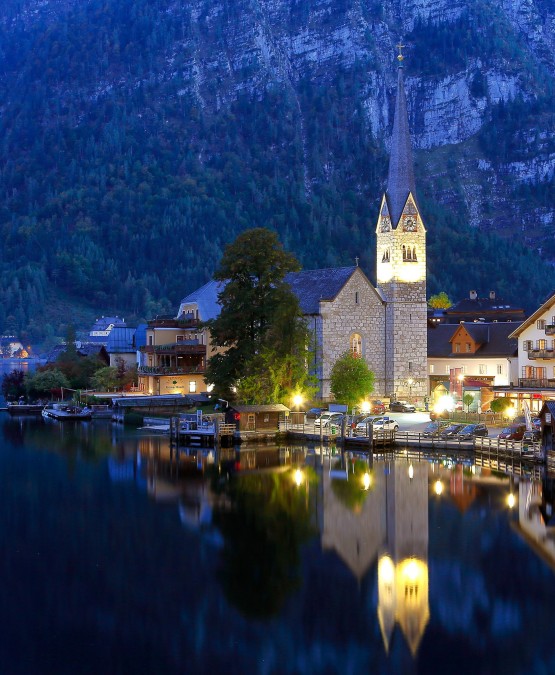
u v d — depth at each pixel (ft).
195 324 551.18
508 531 246.06
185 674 171.63
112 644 182.91
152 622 192.03
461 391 460.55
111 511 272.10
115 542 241.35
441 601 201.16
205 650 180.34
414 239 489.26
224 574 217.97
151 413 496.64
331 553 231.91
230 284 422.82
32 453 376.07
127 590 208.23
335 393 452.35
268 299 416.46
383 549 233.35
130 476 322.34
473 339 503.61
